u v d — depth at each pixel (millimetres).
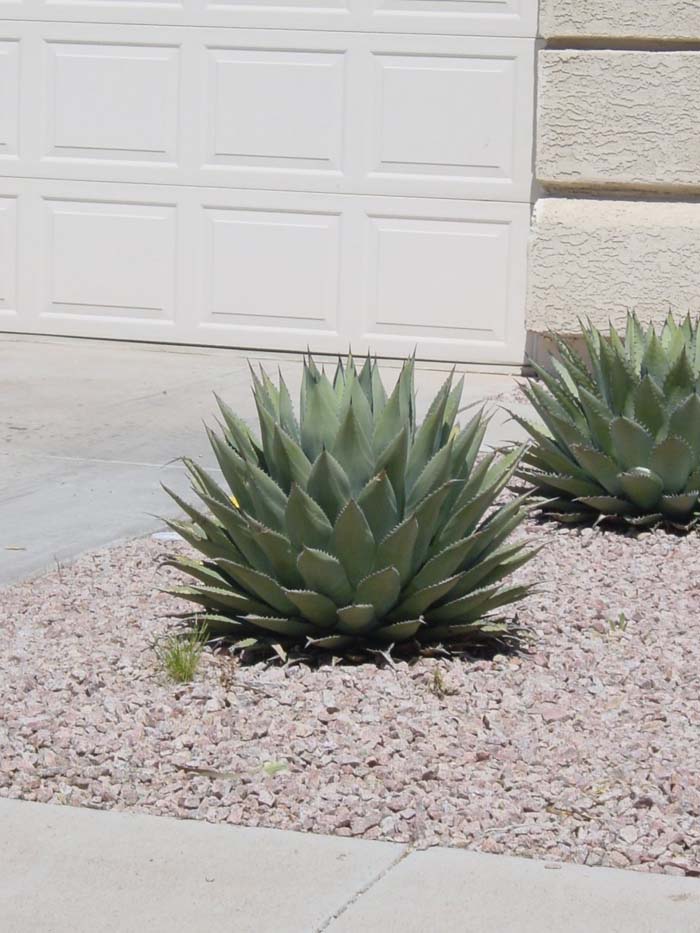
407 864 3920
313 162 11516
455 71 11211
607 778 4375
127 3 11641
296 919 3641
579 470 7328
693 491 7051
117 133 11781
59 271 12016
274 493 5246
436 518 5227
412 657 5340
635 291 10664
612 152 10594
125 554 6727
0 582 6293
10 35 11844
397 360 11562
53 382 10523
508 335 11352
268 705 4852
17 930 3592
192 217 11750
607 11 10469
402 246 11445
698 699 5027
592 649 5500
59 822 4152
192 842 4043
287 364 11461
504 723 4738
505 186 11234
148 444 8836
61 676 5109
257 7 11453
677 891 3785
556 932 3580
